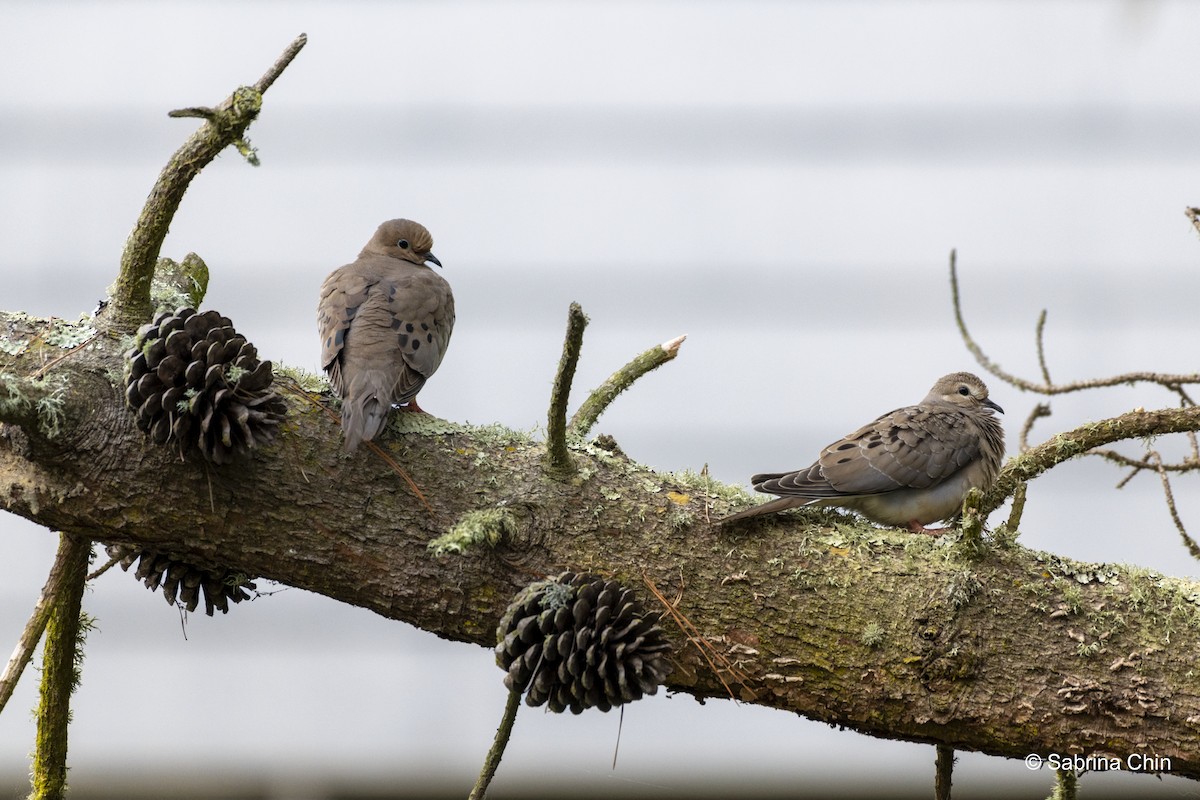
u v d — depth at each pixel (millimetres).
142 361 6430
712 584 6918
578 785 12164
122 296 7090
